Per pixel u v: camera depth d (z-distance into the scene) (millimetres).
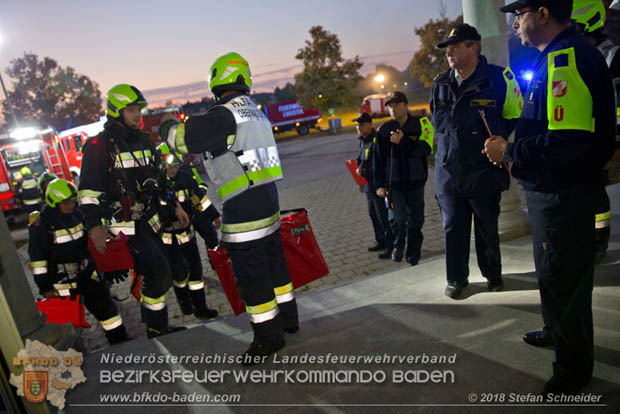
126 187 3021
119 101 2975
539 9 1716
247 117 2400
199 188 4934
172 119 2332
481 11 3654
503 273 3320
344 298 3311
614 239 3561
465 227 2953
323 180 13641
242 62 2500
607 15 2627
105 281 4035
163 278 3203
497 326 2555
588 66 1605
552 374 2068
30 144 16047
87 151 2920
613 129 1672
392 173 4598
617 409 1787
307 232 3338
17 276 2305
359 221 8109
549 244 1833
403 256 5879
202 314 4820
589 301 1842
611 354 2127
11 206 14953
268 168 2447
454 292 3000
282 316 2766
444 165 2895
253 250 2453
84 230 3945
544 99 1760
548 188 1788
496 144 1972
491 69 2736
